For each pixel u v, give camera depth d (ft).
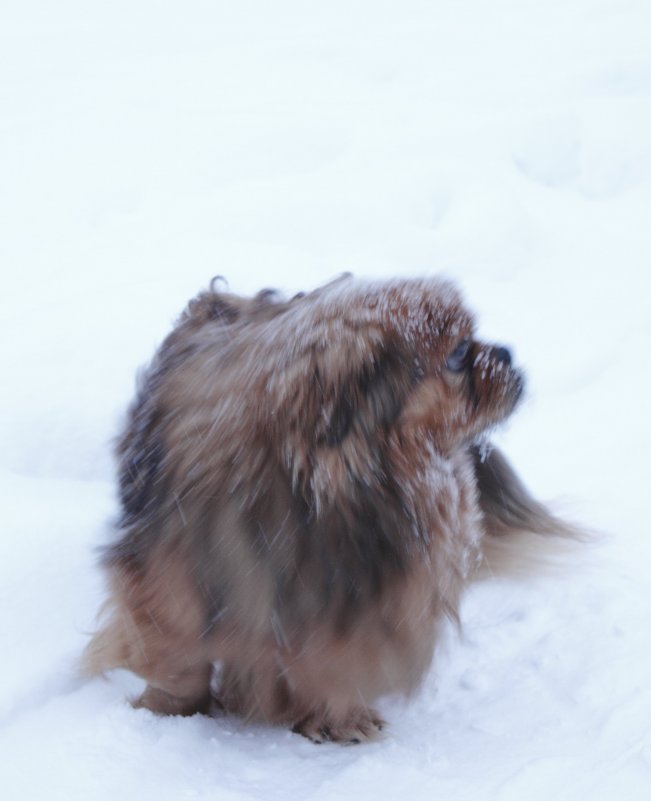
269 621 3.84
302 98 11.00
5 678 4.21
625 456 5.39
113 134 10.21
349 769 3.95
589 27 12.75
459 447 4.01
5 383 5.42
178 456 3.88
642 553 4.79
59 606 4.45
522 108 10.23
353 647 3.86
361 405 3.74
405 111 10.28
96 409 5.31
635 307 6.89
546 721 4.09
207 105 10.98
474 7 14.70
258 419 3.78
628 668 4.24
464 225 7.80
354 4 16.17
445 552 3.95
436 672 4.33
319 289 3.91
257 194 8.29
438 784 3.87
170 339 4.31
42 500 4.90
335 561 3.79
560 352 6.29
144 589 3.95
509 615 4.56
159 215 8.18
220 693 4.25
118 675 4.35
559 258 7.76
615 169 9.28
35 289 6.75
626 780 3.81
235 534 3.81
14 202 8.77
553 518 4.76
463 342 3.88
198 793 3.86
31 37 16.07
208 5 17.56
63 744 4.01
